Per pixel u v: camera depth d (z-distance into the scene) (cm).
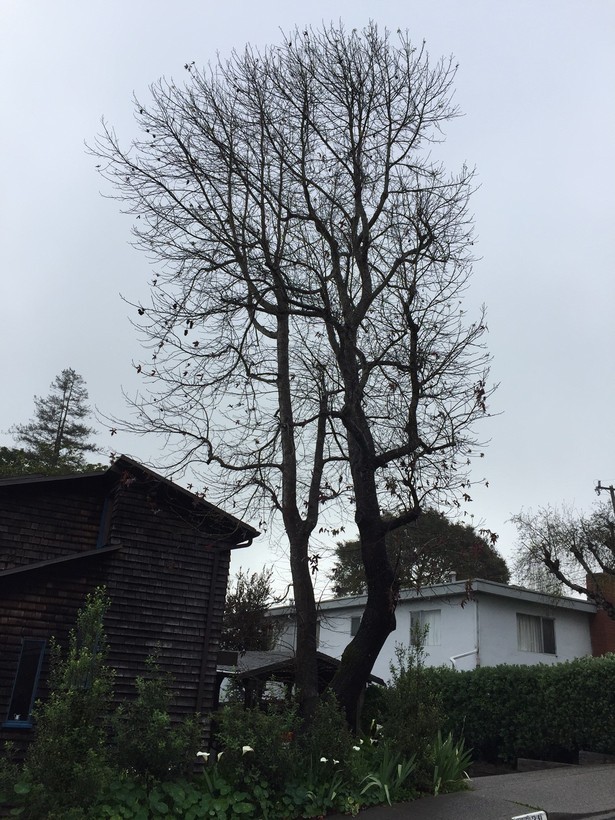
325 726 948
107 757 787
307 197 1324
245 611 2289
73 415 5359
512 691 1867
